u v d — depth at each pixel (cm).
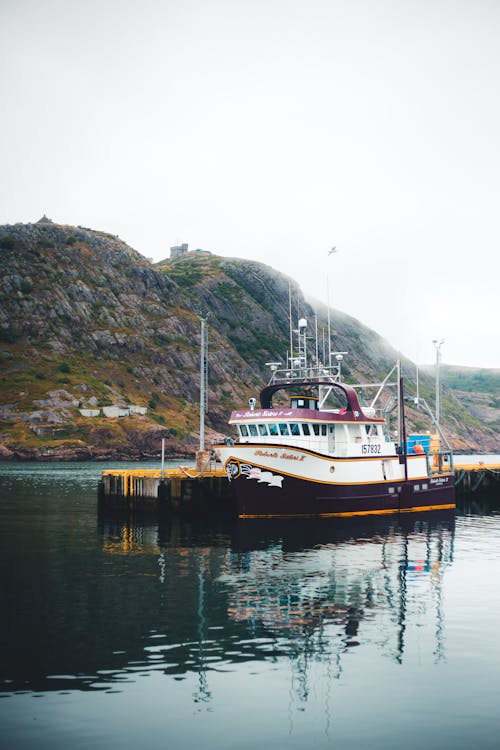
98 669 2016
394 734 1658
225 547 4062
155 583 3084
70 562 3584
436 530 4934
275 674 1994
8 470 13762
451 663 2086
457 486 7650
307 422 5084
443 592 2955
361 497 5309
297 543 4225
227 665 2058
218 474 5619
